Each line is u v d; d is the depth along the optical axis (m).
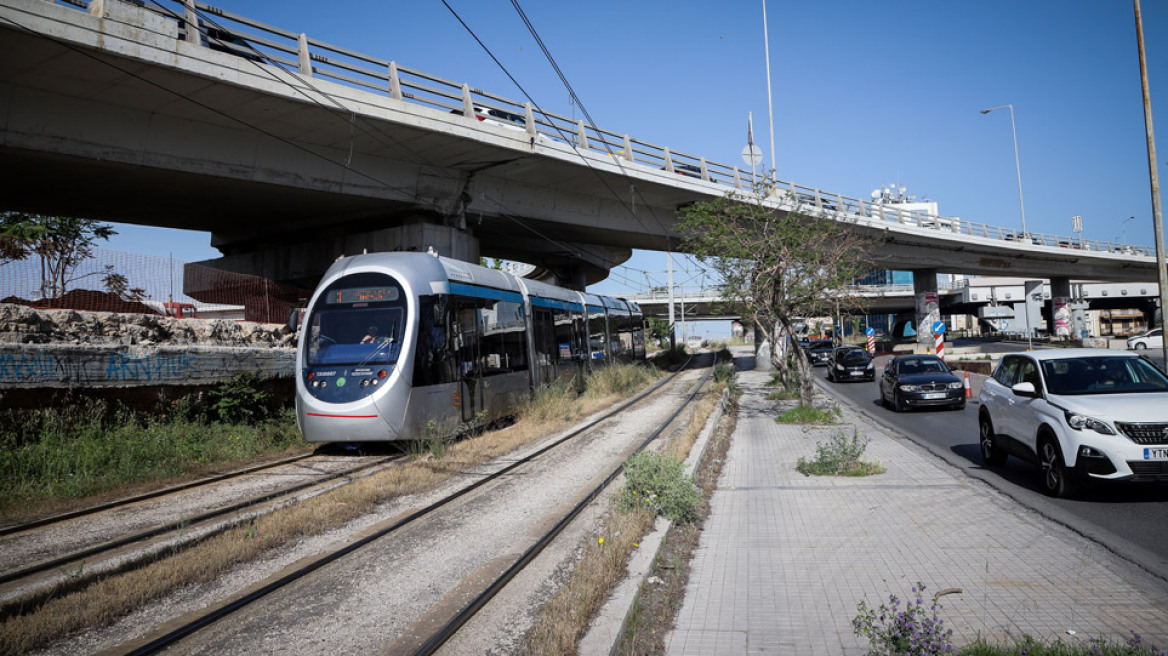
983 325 93.44
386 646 4.53
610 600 4.99
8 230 19.59
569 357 22.41
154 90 15.26
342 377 12.23
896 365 19.94
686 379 32.00
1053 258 56.75
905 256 47.19
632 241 34.62
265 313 17.94
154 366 12.61
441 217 23.72
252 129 17.88
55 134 15.03
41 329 11.23
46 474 9.34
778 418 16.50
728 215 18.62
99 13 13.34
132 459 10.34
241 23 16.00
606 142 25.08
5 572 6.19
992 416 10.02
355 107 17.47
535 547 6.57
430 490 9.41
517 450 12.66
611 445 13.10
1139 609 4.58
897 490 8.55
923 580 5.35
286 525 7.31
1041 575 5.32
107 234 23.06
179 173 17.25
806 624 4.66
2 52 13.23
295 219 24.36
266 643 4.68
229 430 12.98
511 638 4.62
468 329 14.71
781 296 17.59
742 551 6.38
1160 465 7.17
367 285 13.04
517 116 22.31
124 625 5.03
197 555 6.36
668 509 7.39
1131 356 8.89
